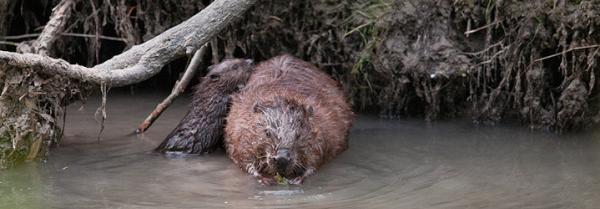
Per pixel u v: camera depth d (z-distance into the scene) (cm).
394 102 1268
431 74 1213
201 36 1019
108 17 1362
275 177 964
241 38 1317
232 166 1034
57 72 984
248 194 904
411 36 1232
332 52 1283
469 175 968
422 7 1227
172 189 920
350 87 1285
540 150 1081
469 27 1215
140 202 866
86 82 1001
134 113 1274
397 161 1038
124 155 1062
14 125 991
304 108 1017
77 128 1181
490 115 1232
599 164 1006
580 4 1135
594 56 1136
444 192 899
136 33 1340
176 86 1176
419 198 877
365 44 1248
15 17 1388
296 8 1284
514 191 898
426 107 1256
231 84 1144
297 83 1130
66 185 927
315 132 1001
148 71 1001
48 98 1012
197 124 1110
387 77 1250
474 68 1211
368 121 1257
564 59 1153
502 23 1200
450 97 1251
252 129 1002
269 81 1137
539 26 1170
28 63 973
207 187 933
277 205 856
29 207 838
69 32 1354
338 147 1067
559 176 955
